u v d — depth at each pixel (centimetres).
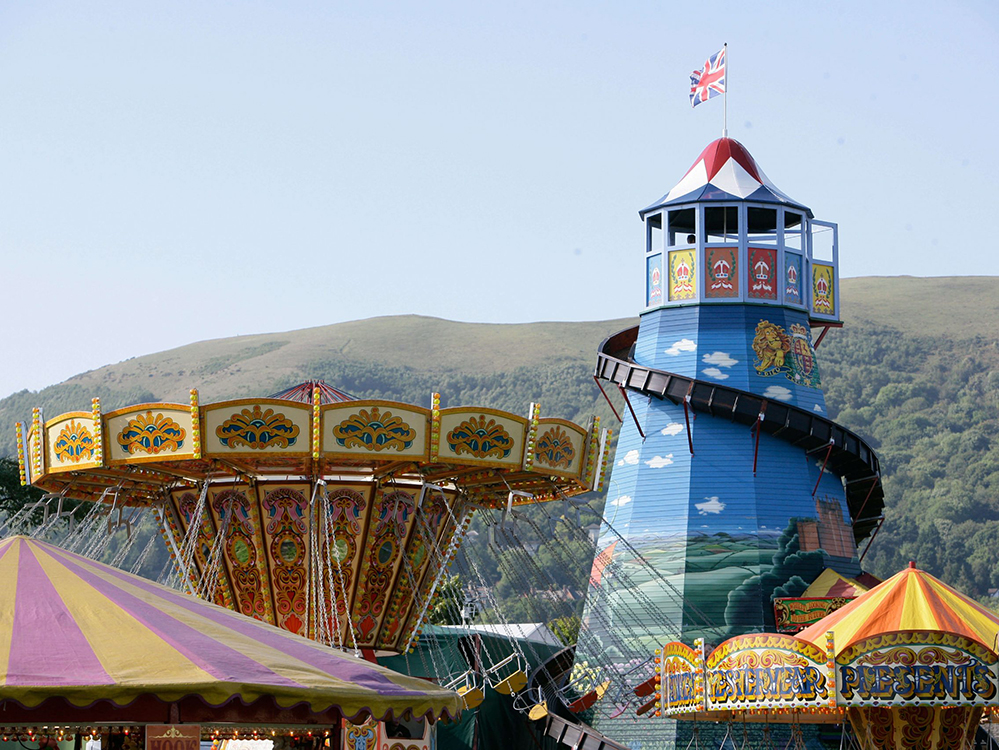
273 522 3209
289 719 1859
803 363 5003
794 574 4681
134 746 1927
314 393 2934
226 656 1742
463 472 3378
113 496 3609
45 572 1891
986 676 2384
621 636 4747
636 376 4972
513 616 9069
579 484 3481
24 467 3241
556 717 4372
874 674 2423
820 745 4406
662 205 5131
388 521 3269
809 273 5144
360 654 3250
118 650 1688
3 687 1532
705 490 4800
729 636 4594
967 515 17388
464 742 4691
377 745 2917
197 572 3359
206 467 3161
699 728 4494
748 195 5028
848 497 5322
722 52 5403
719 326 4966
